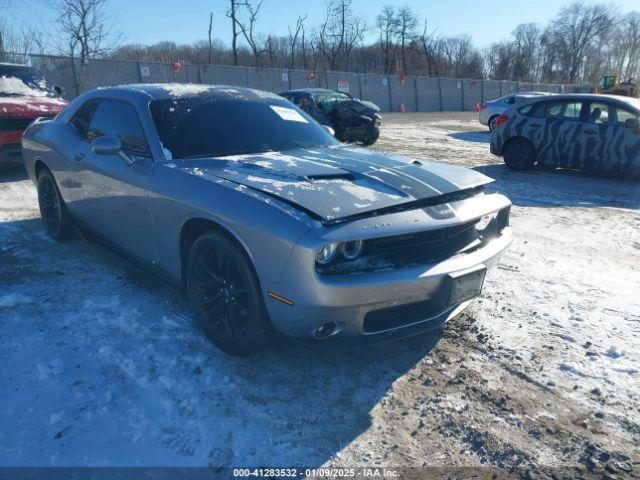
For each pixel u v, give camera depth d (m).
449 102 36.53
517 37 63.09
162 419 2.48
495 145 10.26
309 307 2.45
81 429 2.39
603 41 72.88
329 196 2.67
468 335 3.39
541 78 73.06
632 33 73.94
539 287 4.20
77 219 4.43
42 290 3.82
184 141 3.50
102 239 4.15
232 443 2.34
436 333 3.40
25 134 5.08
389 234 2.52
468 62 60.34
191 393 2.68
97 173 3.83
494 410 2.64
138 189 3.39
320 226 2.44
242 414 2.54
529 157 9.74
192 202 2.95
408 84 33.94
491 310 3.75
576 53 72.38
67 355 2.97
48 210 4.91
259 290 2.71
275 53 41.38
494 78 62.81
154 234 3.37
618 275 4.52
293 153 3.58
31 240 4.93
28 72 9.05
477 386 2.83
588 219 6.39
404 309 2.75
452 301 2.76
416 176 3.07
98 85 20.52
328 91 13.85
